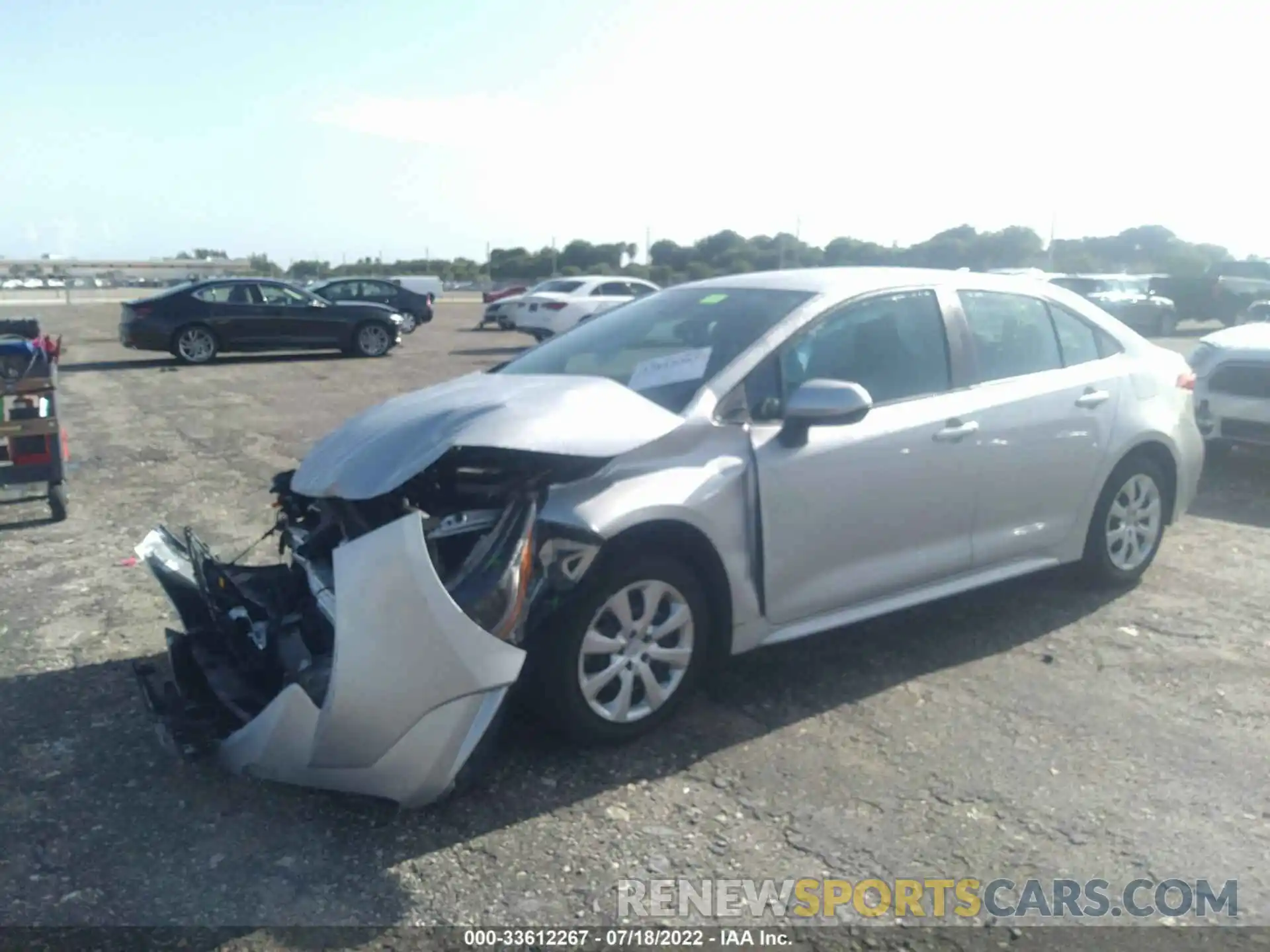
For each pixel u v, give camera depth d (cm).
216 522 739
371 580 330
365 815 359
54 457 730
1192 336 2758
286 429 1130
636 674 400
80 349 2225
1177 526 726
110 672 475
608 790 373
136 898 314
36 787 375
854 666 478
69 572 625
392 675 330
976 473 483
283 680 388
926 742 407
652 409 404
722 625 421
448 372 1769
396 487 362
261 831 349
